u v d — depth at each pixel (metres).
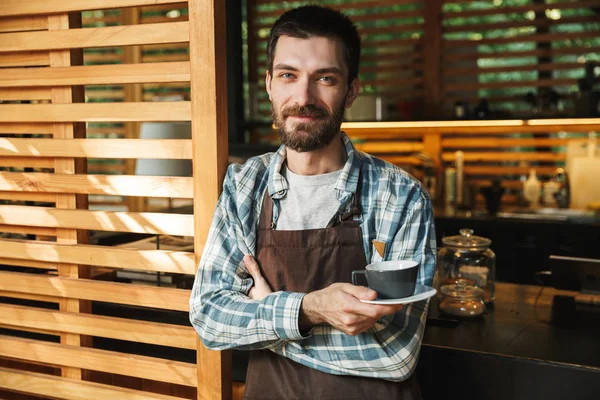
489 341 1.85
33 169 2.51
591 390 1.63
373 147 5.34
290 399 1.55
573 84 4.84
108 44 1.76
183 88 5.37
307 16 1.53
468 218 4.20
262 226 1.63
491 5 5.16
